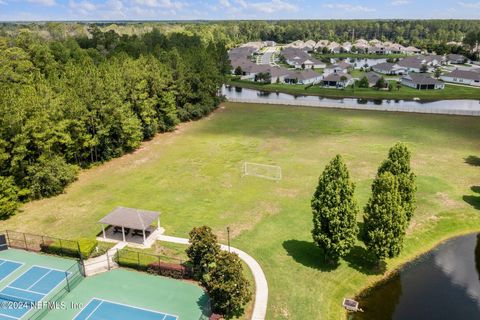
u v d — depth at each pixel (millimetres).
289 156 61875
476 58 186875
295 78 141000
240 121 85812
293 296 30406
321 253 35875
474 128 76312
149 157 62875
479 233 39906
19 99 46781
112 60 85875
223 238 38281
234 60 172375
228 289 26375
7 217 43438
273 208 44500
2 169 45500
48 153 49625
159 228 40125
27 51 88562
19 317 27797
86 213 44156
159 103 76125
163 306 28969
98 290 30891
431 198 46344
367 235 32719
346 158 60156
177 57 86062
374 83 131625
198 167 57844
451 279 33062
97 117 58219
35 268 33781
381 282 32562
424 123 80812
